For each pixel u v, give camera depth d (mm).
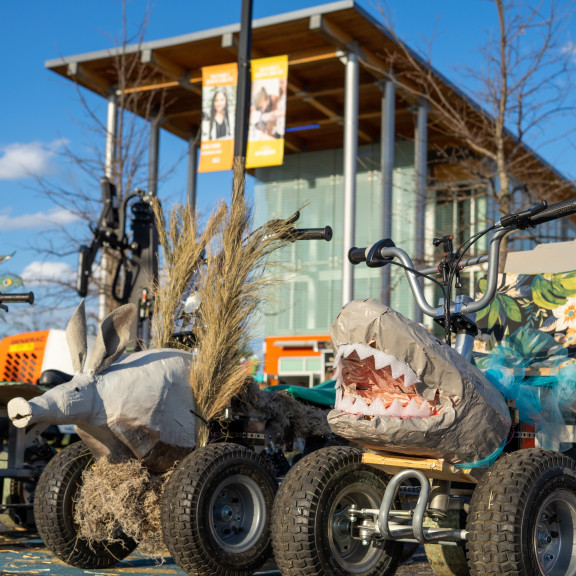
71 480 4465
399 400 3297
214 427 4492
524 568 3166
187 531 3836
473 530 3238
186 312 4695
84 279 8664
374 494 3719
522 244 14492
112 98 17609
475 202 15172
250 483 4105
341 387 3377
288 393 5027
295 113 19469
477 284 5031
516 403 3805
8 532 6363
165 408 4188
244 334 4578
